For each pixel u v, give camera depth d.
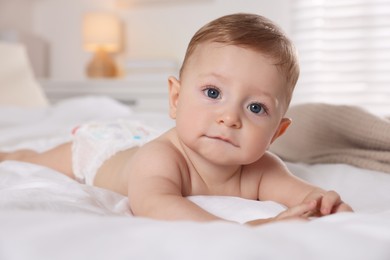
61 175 1.02
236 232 0.44
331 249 0.43
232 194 0.92
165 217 0.72
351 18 3.11
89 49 3.69
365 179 1.04
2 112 2.31
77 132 1.20
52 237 0.42
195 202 0.81
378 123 1.19
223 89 0.80
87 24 3.62
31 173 1.01
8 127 2.18
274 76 0.82
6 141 1.70
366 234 0.47
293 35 3.26
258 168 0.94
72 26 3.98
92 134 1.17
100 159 1.08
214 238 0.42
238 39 0.81
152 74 3.34
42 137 1.76
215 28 0.84
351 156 1.21
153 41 3.77
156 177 0.81
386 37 3.05
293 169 1.13
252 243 0.41
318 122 1.32
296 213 0.68
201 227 0.46
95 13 3.60
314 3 3.18
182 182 0.86
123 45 3.84
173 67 3.37
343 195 0.99
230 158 0.80
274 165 0.96
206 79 0.80
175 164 0.84
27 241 0.41
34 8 4.06
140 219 0.51
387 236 0.48
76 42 3.98
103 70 3.66
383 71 3.06
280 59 0.82
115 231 0.44
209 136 0.80
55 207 0.68
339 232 0.46
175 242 0.41
